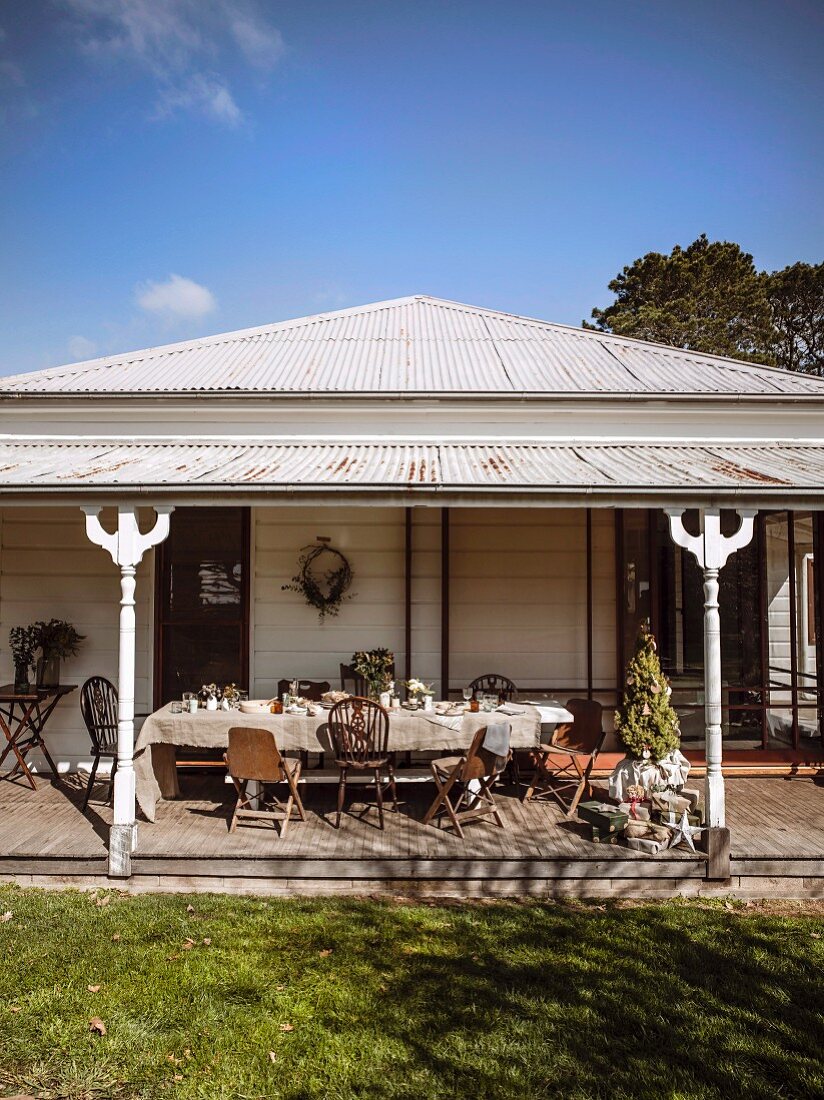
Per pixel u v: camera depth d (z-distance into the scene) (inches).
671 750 260.4
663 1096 139.7
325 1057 150.8
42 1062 148.9
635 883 236.7
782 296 1508.4
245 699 339.3
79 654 362.3
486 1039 157.1
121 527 252.5
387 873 236.8
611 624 371.9
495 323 513.3
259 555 367.2
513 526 372.2
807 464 306.0
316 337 470.9
